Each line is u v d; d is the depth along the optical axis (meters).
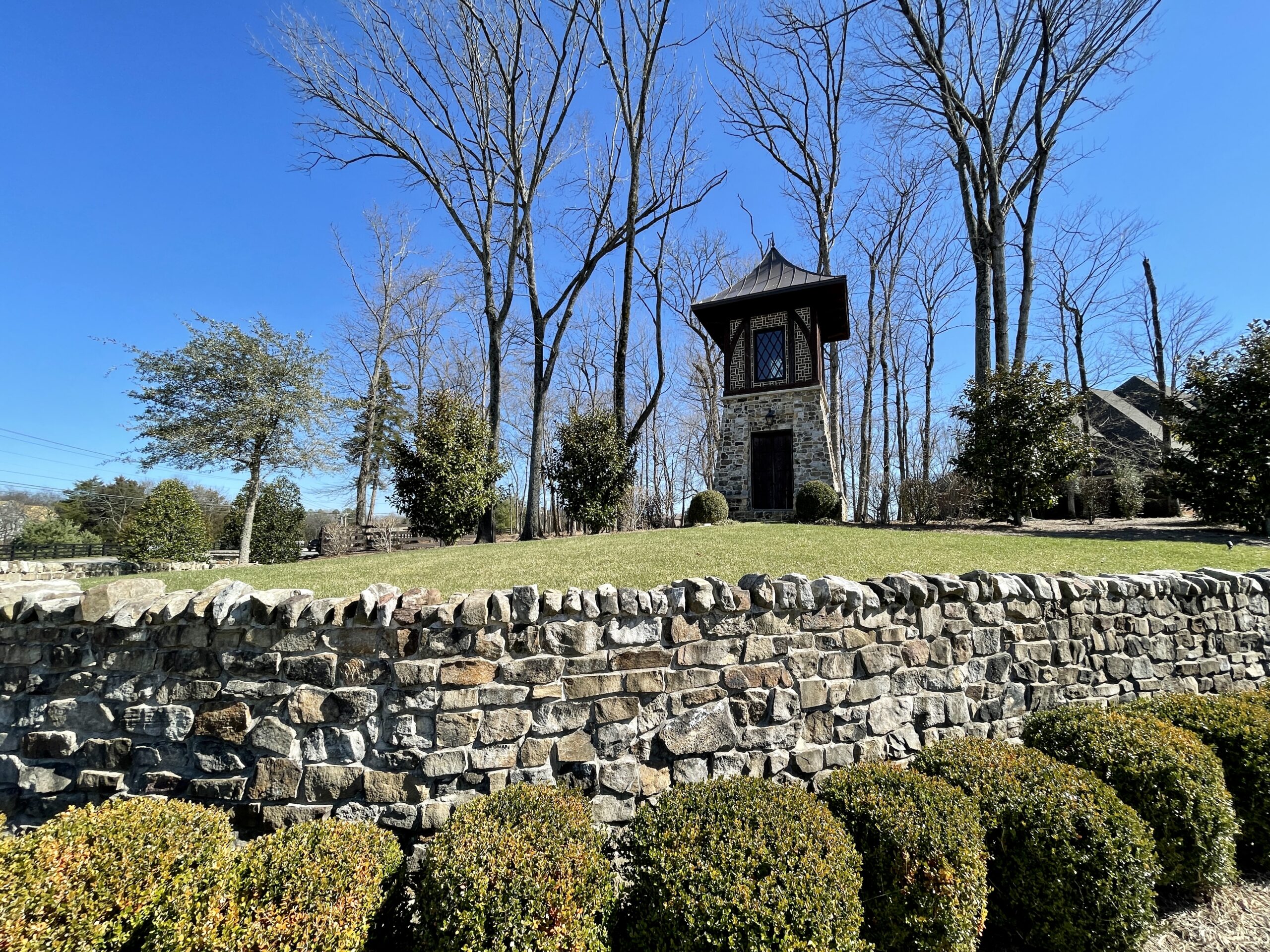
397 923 2.28
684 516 16.78
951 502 13.41
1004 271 14.23
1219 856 2.75
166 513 15.22
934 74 14.91
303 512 21.58
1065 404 11.23
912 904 2.23
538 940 1.91
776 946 1.88
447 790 2.78
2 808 2.83
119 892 1.98
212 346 18.45
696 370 28.00
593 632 3.00
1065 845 2.44
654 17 15.69
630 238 16.08
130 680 2.90
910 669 3.60
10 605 2.98
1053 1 13.79
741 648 3.22
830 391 20.86
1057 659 4.05
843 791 2.65
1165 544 8.75
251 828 2.75
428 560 8.67
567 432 14.51
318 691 2.82
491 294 16.14
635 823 2.45
